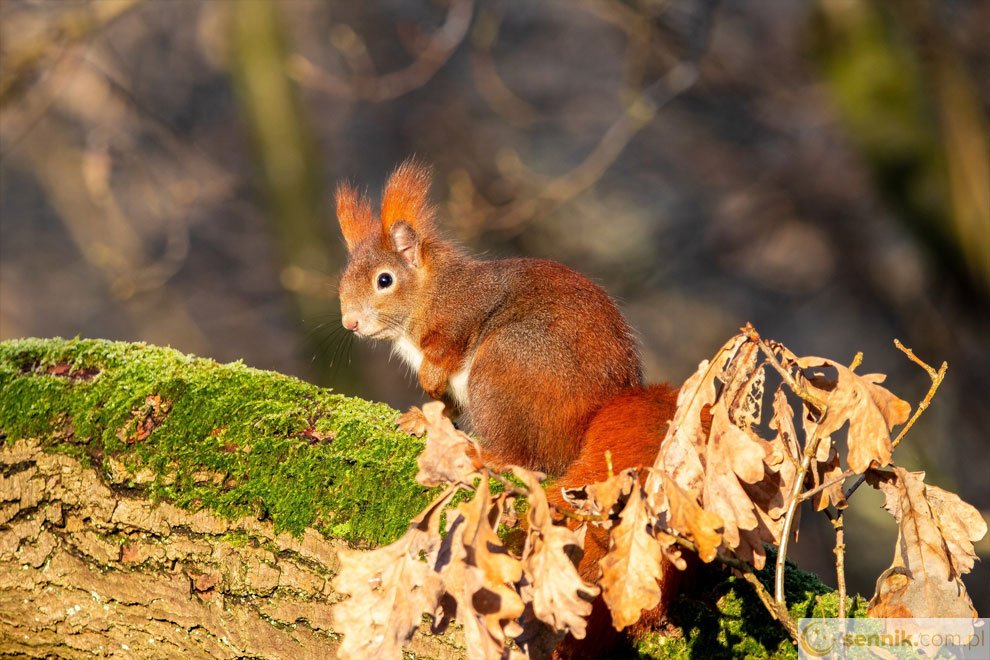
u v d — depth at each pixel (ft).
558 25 66.69
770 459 13.60
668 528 12.91
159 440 15.75
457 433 12.68
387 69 64.59
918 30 44.19
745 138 58.49
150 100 68.08
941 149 43.11
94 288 74.95
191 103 69.26
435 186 61.67
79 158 66.13
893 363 56.54
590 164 47.03
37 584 15.92
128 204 66.95
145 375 16.30
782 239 60.13
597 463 15.58
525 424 18.15
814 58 45.21
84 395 16.06
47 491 15.92
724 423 13.09
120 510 15.71
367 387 49.26
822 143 57.26
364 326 22.45
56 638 15.92
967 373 50.78
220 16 50.85
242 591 15.38
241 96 49.14
